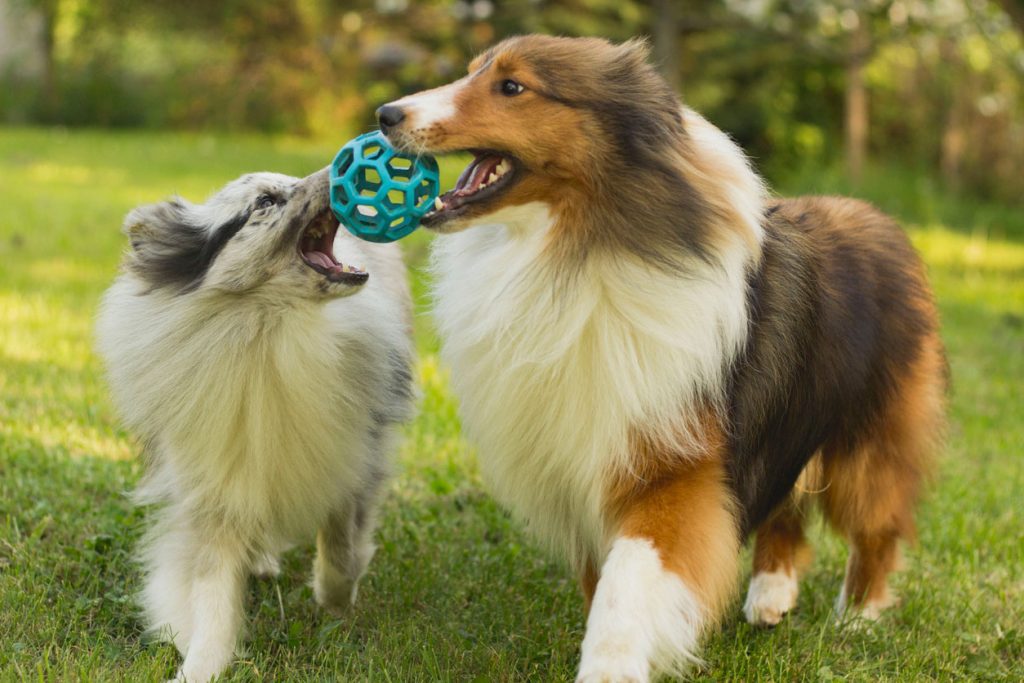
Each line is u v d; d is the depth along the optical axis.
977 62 19.42
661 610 3.48
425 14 23.08
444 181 11.70
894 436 4.61
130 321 4.20
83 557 4.71
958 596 4.91
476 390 3.90
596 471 3.78
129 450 6.03
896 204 19.34
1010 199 21.08
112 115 26.75
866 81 21.84
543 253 3.70
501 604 4.60
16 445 5.89
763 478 4.17
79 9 26.02
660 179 3.66
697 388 3.70
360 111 25.84
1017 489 6.37
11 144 21.42
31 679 3.73
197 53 26.80
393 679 3.91
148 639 4.13
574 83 3.65
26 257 10.81
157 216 4.20
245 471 4.11
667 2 17.72
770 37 18.81
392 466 4.80
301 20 25.70
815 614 4.77
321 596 4.60
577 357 3.69
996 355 9.64
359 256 4.62
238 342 4.05
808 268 4.27
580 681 3.37
